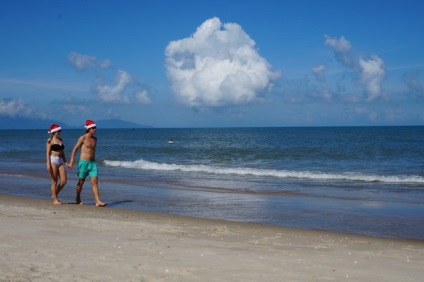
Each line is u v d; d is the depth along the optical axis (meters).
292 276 5.37
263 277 5.29
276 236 8.17
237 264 5.88
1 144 61.62
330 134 98.06
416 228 9.32
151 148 47.62
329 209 11.64
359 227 9.41
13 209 10.50
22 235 7.37
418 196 14.09
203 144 57.81
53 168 11.59
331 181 18.44
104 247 6.64
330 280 5.25
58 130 11.64
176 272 5.39
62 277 5.03
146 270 5.45
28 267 5.40
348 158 30.52
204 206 12.06
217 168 23.77
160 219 9.73
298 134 102.44
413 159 29.22
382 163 26.81
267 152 37.12
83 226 8.41
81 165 11.61
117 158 33.34
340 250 7.08
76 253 6.21
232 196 13.93
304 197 13.76
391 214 10.95
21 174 20.39
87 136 11.73
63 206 11.33
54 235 7.46
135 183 17.44
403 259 6.49
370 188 16.14
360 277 5.43
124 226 8.58
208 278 5.20
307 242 7.71
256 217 10.52
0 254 6.03
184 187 16.19
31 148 49.16
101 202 12.18
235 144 55.94
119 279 5.04
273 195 14.19
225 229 8.71
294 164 26.78
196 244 7.14
